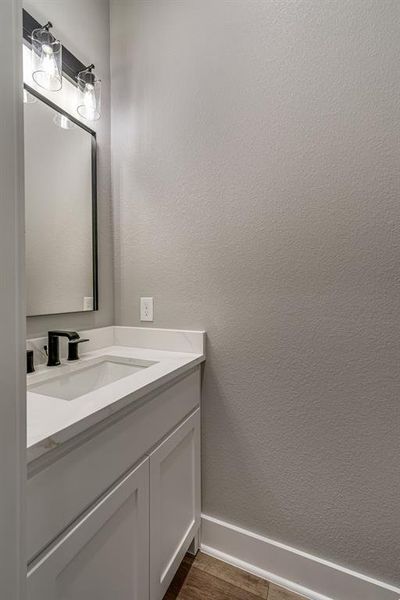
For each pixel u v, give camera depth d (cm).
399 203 102
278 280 120
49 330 123
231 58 127
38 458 58
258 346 125
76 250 135
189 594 115
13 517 44
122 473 83
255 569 123
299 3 115
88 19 140
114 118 154
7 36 43
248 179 125
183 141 137
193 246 136
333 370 113
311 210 114
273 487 123
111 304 155
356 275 108
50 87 112
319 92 112
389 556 106
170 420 108
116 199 154
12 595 44
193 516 127
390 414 105
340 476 112
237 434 129
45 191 121
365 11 105
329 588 112
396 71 101
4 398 43
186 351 136
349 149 108
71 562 67
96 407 73
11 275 44
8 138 44
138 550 89
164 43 141
